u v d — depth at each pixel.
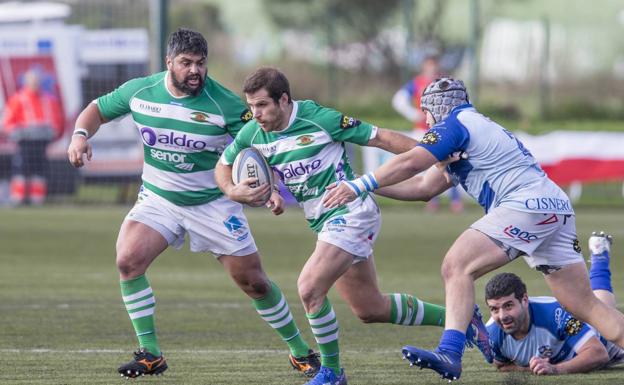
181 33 21.77
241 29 138.75
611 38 120.44
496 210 19.38
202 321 30.11
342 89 128.12
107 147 66.62
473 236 19.34
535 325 21.88
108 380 21.66
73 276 39.69
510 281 21.33
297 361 22.73
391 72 132.00
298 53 136.00
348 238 20.09
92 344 26.22
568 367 21.62
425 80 60.34
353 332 28.33
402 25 132.75
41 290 36.00
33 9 65.94
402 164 19.11
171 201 22.77
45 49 65.94
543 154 65.94
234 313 31.53
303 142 20.33
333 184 19.53
